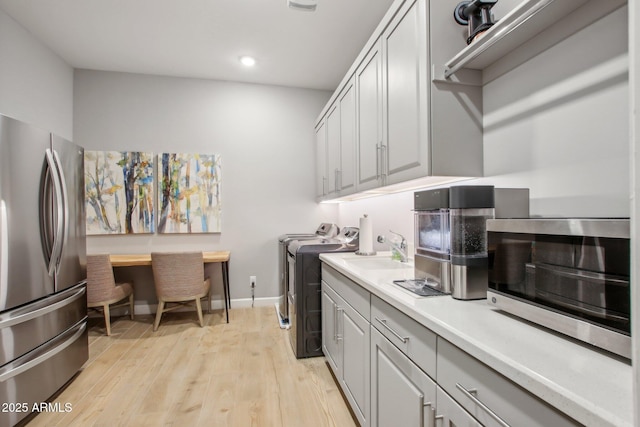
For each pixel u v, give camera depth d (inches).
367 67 80.0
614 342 25.2
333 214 156.9
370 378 56.6
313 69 133.3
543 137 45.5
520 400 25.2
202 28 103.4
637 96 17.8
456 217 44.6
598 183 38.1
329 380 84.0
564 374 23.4
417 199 53.9
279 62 127.0
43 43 112.7
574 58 41.0
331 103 117.0
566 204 42.0
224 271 133.9
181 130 142.0
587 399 20.3
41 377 70.6
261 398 75.7
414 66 58.1
